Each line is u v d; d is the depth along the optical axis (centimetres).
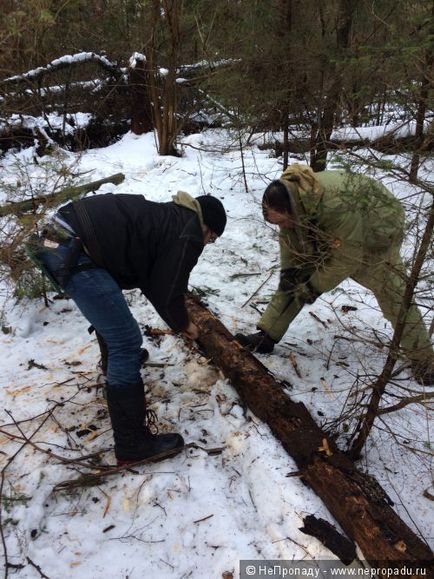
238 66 476
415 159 179
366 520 194
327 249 254
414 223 190
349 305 375
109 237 207
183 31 620
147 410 254
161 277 211
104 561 202
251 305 379
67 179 389
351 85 311
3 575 194
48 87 739
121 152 712
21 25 321
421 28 183
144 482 230
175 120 677
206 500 223
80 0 625
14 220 306
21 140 694
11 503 217
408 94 185
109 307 211
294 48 434
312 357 322
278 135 642
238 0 518
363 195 189
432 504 227
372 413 225
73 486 229
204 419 269
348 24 415
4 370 302
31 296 356
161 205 218
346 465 218
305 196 246
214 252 452
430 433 262
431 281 198
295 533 204
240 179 598
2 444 250
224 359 289
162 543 208
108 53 772
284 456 238
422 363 220
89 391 286
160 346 327
